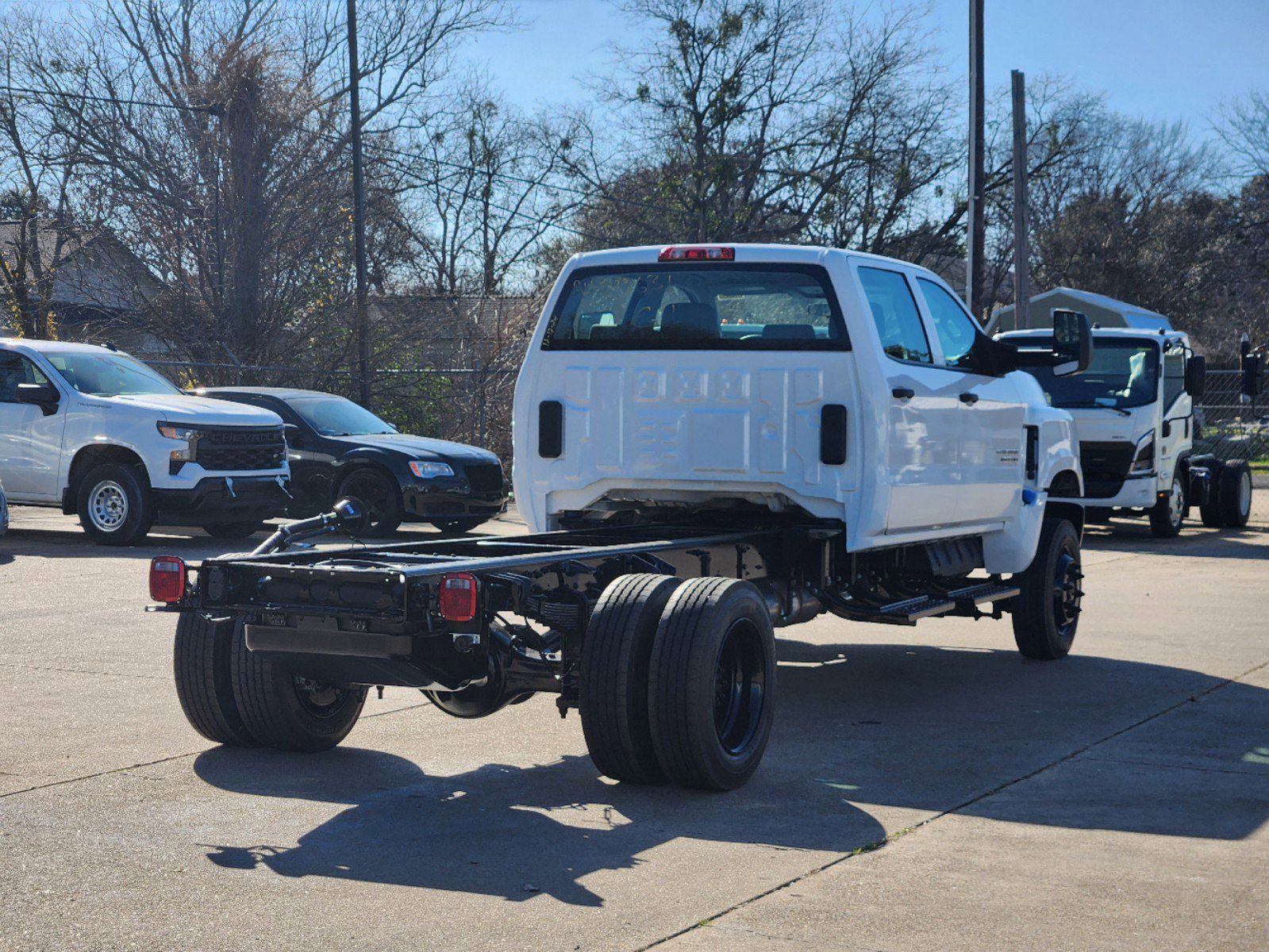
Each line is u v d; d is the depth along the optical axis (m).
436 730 7.05
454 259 45.97
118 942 4.04
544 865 4.81
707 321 7.43
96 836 5.11
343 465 16.58
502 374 26.20
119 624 10.01
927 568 8.35
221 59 27.77
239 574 5.76
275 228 27.53
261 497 15.80
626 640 5.71
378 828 5.26
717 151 42.66
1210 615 11.54
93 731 6.81
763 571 7.28
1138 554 17.03
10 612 10.59
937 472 7.86
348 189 29.62
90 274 29.12
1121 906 4.41
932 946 4.04
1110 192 67.69
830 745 6.79
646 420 7.53
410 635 5.50
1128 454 18.50
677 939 4.09
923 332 7.95
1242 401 30.91
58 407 15.52
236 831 5.21
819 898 4.46
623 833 5.23
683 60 41.91
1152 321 38.59
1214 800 5.73
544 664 6.15
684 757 5.67
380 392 26.31
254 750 6.52
